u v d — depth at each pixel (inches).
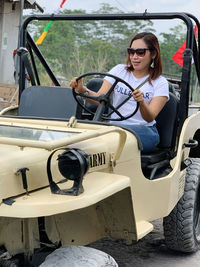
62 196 109.0
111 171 136.8
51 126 144.6
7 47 585.9
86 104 193.3
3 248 119.3
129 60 174.9
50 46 1091.9
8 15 583.2
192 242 184.9
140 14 182.9
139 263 179.6
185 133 181.8
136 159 147.8
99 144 134.3
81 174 109.0
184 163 183.2
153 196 157.5
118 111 158.4
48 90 164.7
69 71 624.7
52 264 109.8
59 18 188.4
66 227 130.5
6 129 137.6
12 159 111.3
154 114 163.8
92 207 136.5
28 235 117.3
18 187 109.3
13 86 410.6
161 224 224.8
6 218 117.6
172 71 1284.4
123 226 136.5
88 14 186.7
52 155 112.6
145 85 170.6
